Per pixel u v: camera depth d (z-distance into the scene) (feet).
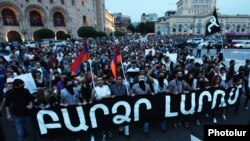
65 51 54.65
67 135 15.11
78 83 19.75
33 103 15.17
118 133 17.63
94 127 15.71
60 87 19.62
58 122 14.80
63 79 19.27
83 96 18.85
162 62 31.04
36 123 14.40
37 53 44.91
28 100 14.39
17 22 177.27
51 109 14.56
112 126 16.17
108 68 29.35
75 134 15.30
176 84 18.71
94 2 261.44
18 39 179.73
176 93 17.51
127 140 16.39
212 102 19.01
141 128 18.53
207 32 27.96
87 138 16.83
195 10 402.11
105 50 51.03
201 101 18.51
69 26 208.13
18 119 14.19
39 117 14.40
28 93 14.44
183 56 39.01
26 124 14.78
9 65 26.37
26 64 33.94
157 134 17.35
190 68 27.48
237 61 55.67
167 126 18.78
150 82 19.58
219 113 21.17
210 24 27.48
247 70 25.18
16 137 17.15
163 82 20.36
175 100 17.53
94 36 179.11
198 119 19.72
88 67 28.30
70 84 16.62
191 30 352.28
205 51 85.71
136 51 50.14
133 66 27.07
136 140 16.39
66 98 16.28
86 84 19.90
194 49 91.15
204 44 97.35
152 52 41.27
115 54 19.71
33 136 15.08
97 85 18.54
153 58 35.53
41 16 189.78
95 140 16.51
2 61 28.48
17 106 13.97
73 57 41.22
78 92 17.99
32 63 29.40
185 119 18.29
